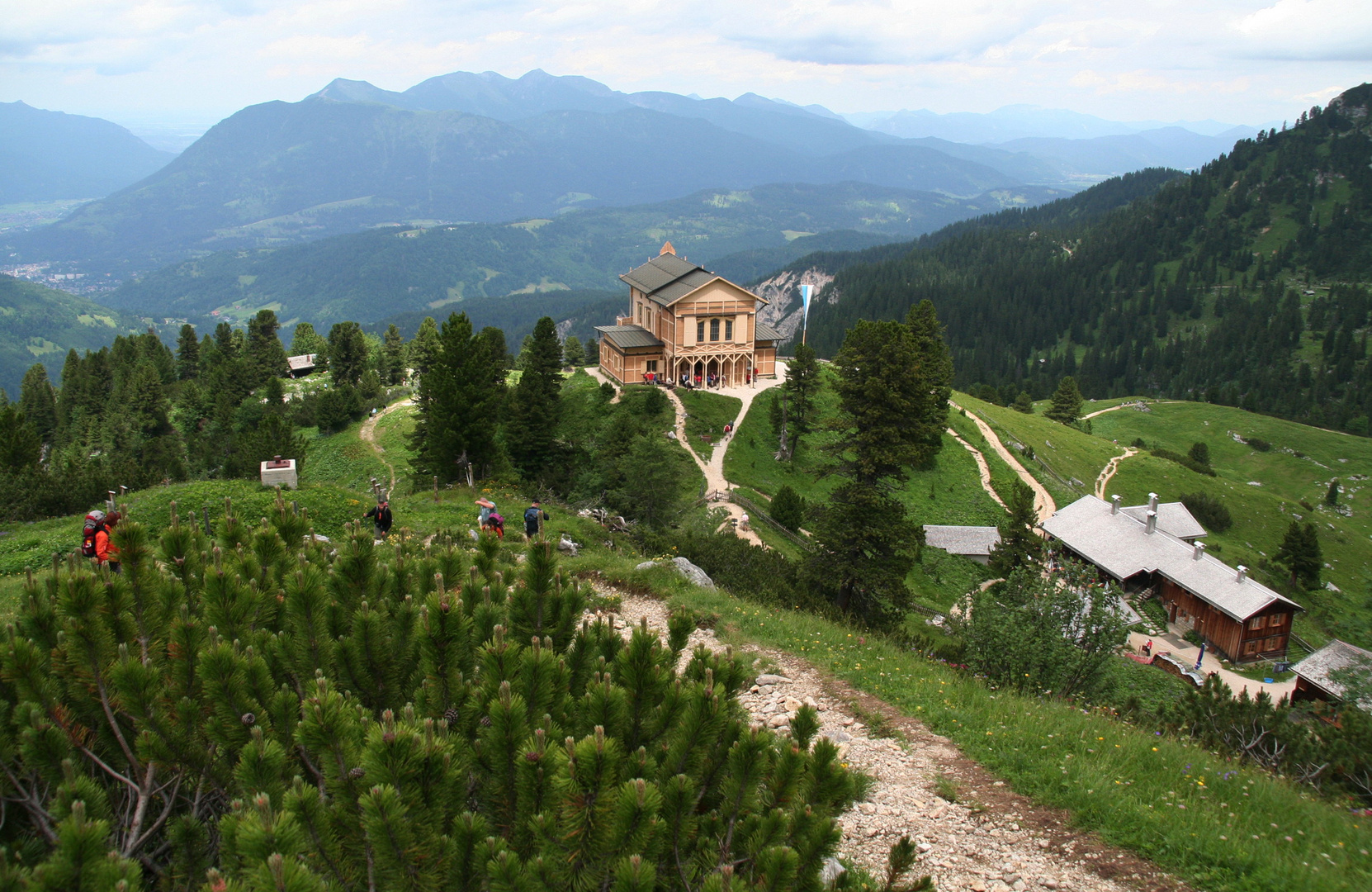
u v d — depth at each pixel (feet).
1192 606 207.82
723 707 25.22
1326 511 458.91
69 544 89.04
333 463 282.77
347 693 26.91
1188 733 56.39
